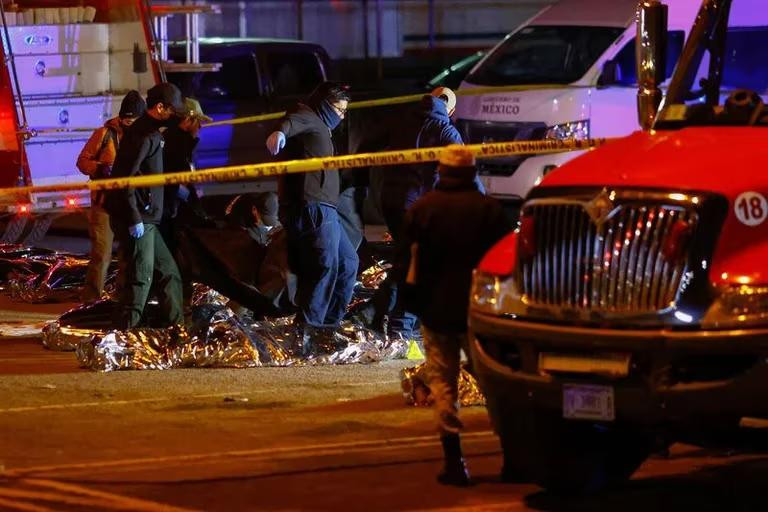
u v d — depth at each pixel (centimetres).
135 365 2745
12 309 3681
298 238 2916
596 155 1739
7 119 4025
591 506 1738
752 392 1542
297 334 2841
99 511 1697
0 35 3962
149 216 2928
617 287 1600
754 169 1642
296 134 2870
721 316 1549
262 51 5338
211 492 1778
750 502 1747
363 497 1753
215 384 2598
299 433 2144
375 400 2430
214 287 3036
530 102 4381
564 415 1641
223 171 2320
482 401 2372
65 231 5141
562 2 4747
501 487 1814
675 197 1578
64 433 2153
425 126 2972
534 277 1667
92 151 3347
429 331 1820
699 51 2048
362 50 8406
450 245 1795
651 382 1575
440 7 8512
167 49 4869
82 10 4147
